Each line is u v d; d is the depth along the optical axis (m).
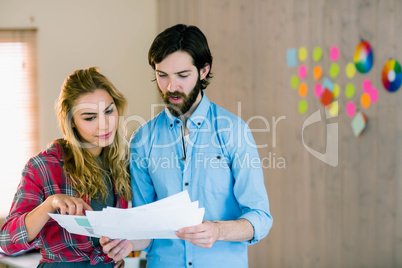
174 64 1.37
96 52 3.77
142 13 3.76
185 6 3.57
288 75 3.46
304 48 3.42
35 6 3.75
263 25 3.47
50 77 3.78
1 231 1.32
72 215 1.19
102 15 3.76
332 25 3.36
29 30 3.74
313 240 3.49
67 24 3.76
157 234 1.21
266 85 3.49
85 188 1.45
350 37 3.33
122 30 3.77
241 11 3.49
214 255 1.41
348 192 3.41
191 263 1.41
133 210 1.12
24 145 3.78
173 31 1.38
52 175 1.42
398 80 3.25
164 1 3.61
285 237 3.53
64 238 1.41
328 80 3.39
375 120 3.32
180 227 1.16
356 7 3.31
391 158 3.30
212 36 3.53
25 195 1.37
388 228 3.34
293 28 3.43
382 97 3.29
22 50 3.75
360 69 3.32
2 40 3.74
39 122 3.78
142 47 3.77
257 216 1.35
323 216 3.46
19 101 3.77
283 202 3.52
